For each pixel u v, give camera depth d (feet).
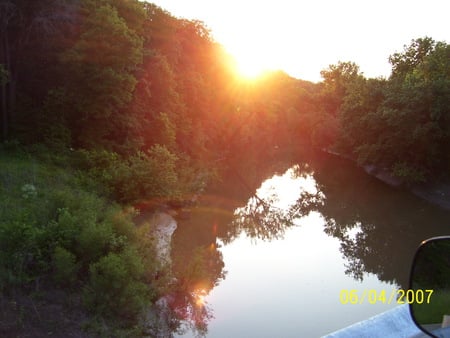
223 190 87.92
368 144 107.45
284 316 30.04
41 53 64.13
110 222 31.53
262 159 155.53
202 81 109.09
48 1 61.11
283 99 220.23
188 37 119.65
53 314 21.02
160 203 55.47
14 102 62.64
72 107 61.26
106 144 63.67
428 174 89.86
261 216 67.15
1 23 57.82
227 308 31.04
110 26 57.98
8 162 48.16
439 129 83.35
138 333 22.45
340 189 96.84
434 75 95.71
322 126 192.65
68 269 23.53
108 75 57.52
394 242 54.34
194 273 33.04
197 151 98.63
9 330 18.78
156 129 75.00
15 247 24.34
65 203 32.53
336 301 33.12
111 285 22.67
